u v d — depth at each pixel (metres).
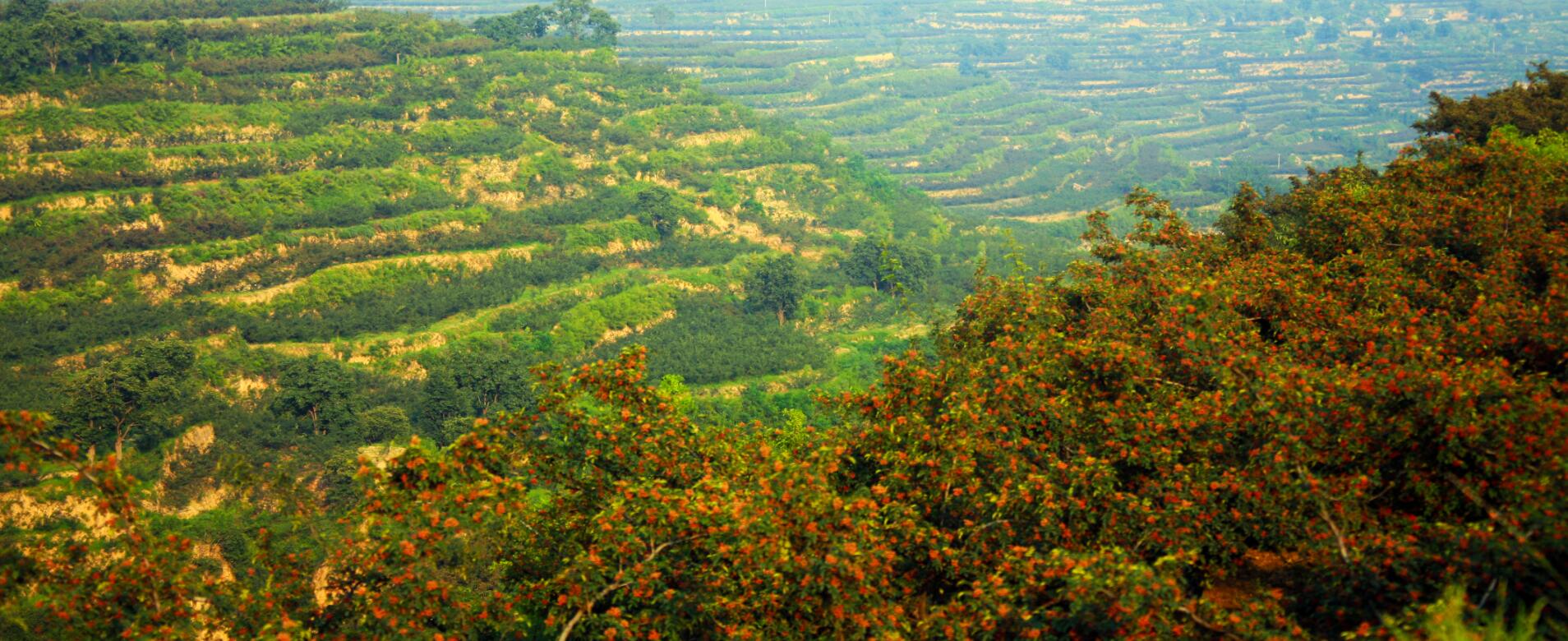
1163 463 13.62
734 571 12.27
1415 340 14.08
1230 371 14.33
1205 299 16.39
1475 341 14.88
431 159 96.25
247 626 12.70
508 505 12.89
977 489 13.43
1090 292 20.61
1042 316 18.62
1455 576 10.34
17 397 57.38
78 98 90.12
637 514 12.77
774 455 14.52
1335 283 19.58
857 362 75.69
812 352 75.88
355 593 12.65
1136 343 17.05
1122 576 10.53
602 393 14.95
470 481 13.23
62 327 67.75
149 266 74.38
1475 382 12.12
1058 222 139.50
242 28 109.81
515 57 114.62
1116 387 15.59
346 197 87.31
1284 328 17.53
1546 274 18.41
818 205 110.69
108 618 11.99
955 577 13.19
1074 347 15.73
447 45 112.69
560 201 97.62
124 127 87.50
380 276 79.44
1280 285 18.14
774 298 81.62
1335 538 11.67
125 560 12.32
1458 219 20.28
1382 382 12.78
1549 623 9.69
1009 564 11.78
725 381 71.88
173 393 53.00
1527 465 11.38
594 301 78.62
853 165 119.06
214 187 82.94
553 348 72.31
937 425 14.78
